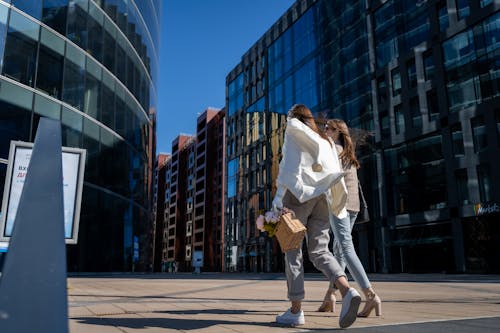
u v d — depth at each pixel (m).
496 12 23.72
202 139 94.06
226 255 54.50
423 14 28.69
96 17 21.38
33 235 0.89
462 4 26.00
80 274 17.61
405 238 27.72
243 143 53.72
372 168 31.03
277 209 2.91
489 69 23.83
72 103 18.77
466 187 24.25
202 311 3.77
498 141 22.86
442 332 2.34
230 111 58.75
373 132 31.39
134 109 25.48
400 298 5.68
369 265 29.81
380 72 31.50
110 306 4.24
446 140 25.69
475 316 3.33
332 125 3.88
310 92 40.22
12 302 0.73
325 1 39.28
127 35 25.08
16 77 16.05
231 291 7.03
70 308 4.02
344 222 3.49
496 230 22.45
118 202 22.00
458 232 24.09
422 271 26.25
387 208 29.27
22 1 16.69
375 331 2.42
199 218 89.75
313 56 40.44
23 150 5.16
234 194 54.53
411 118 28.42
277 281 11.86
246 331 2.54
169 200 114.50
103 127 21.05
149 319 3.17
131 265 23.16
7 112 15.47
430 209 26.28
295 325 2.77
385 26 31.88
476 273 22.98
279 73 46.62
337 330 2.51
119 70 23.48
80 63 19.62
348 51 35.34
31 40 16.92
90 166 19.50
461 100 25.33
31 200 0.99
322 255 2.85
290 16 45.38
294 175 2.91
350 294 2.54
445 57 26.73
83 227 18.39
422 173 27.23
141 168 26.23
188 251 95.75
